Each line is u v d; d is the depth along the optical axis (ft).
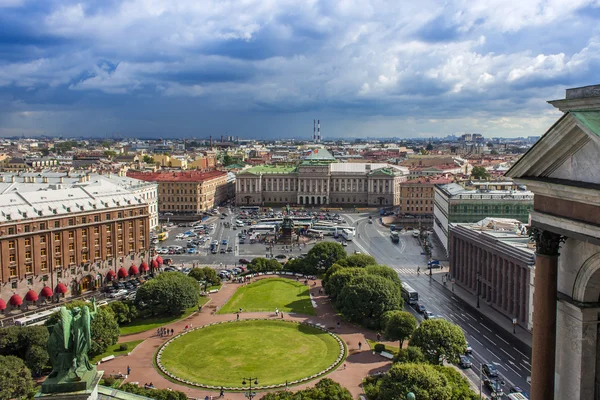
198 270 651.25
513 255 529.45
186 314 558.56
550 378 143.02
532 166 143.02
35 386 377.30
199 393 377.50
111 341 452.76
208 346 467.52
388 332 440.04
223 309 575.38
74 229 640.58
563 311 146.61
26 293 587.27
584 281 139.64
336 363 426.51
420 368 319.47
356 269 578.25
